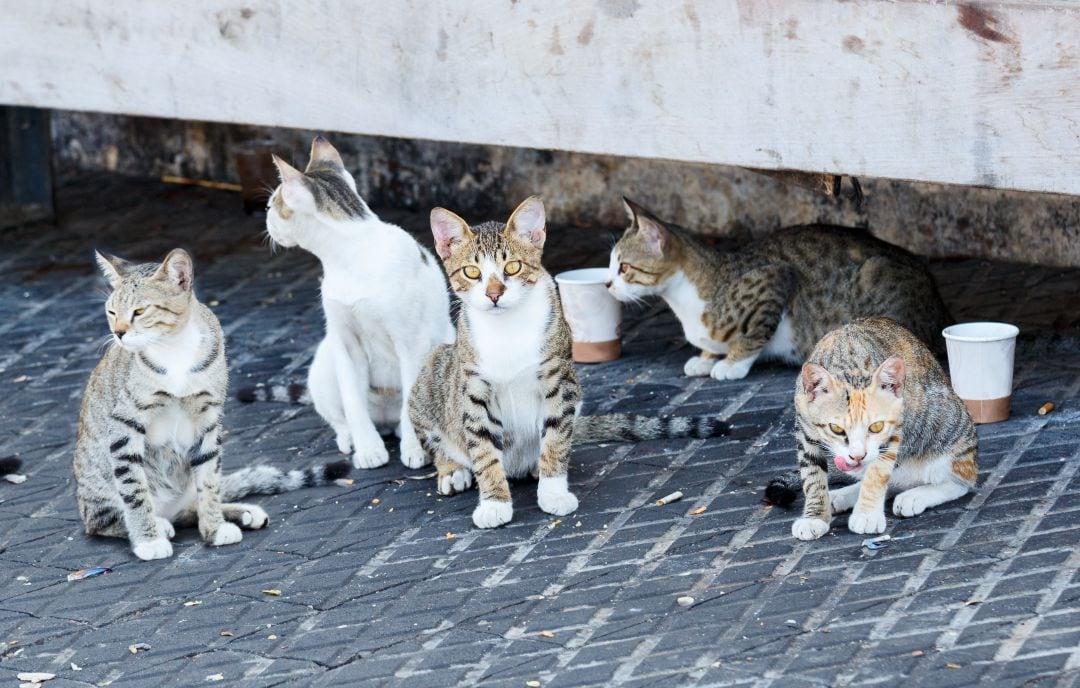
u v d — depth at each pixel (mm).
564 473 7113
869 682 5250
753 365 9039
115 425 6719
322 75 9102
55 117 14961
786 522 6695
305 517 7207
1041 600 5742
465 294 6848
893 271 8625
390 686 5520
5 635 6145
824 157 7410
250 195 12969
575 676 5477
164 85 9773
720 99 7648
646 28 7762
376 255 7613
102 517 7023
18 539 7125
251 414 8688
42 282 11367
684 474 7367
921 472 6758
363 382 7961
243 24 9289
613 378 8945
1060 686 5117
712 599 6008
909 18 6914
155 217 13102
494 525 6906
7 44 10320
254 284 11141
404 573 6500
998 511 6602
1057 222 10086
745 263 8805
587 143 8203
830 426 6348
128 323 6477
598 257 11195
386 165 12938
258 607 6270
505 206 12453
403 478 7648
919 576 6043
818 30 7207
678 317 9078
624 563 6418
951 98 6930
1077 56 6504
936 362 6852
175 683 5656
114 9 9773
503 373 6918
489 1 8266
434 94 8695
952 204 10516
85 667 5836
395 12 8656
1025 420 7676
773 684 5301
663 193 11711
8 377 9469
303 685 5574
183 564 6738
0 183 12656
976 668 5277
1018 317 9289
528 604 6105
